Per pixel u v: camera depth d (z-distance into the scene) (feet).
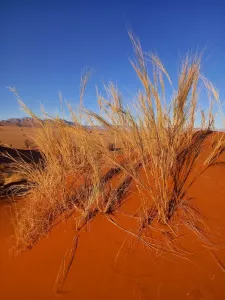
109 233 12.25
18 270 11.22
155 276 10.09
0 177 26.18
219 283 9.55
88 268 10.75
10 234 13.66
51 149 17.67
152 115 13.33
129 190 14.61
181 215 12.84
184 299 9.06
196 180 14.79
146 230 12.21
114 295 9.55
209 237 11.73
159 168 13.60
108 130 14.79
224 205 13.35
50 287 10.20
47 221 13.43
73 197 15.03
